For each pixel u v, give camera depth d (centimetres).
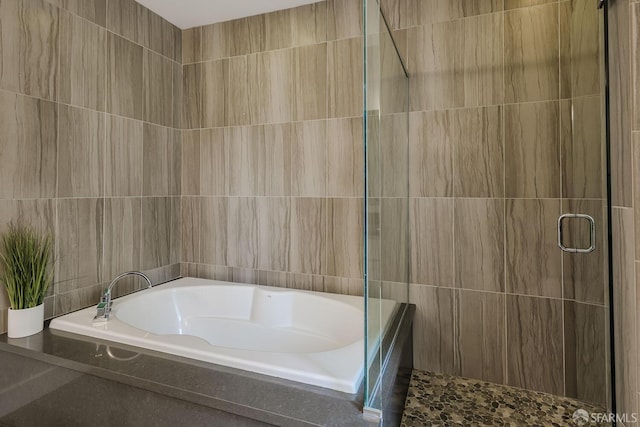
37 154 170
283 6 225
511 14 182
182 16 238
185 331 224
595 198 149
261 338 215
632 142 109
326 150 220
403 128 189
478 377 195
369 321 114
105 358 139
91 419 136
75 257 189
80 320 170
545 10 176
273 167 234
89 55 194
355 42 212
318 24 220
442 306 200
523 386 187
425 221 202
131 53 218
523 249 184
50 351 144
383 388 130
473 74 190
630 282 113
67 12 182
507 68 184
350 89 213
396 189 168
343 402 112
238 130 243
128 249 221
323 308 206
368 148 116
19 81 161
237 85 242
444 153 197
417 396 182
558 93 175
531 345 184
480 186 191
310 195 225
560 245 167
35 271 165
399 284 176
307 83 223
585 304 165
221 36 246
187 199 260
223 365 134
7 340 155
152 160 236
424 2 198
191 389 118
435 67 197
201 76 252
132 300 203
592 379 159
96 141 199
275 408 109
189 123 257
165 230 248
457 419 166
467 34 190
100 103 200
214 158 250
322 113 221
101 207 203
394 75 164
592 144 150
